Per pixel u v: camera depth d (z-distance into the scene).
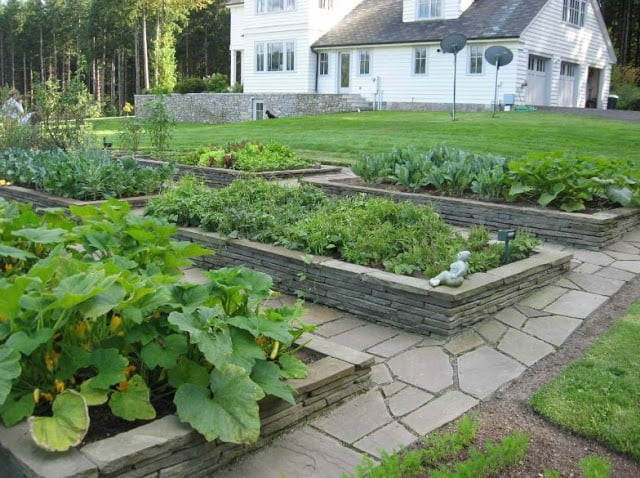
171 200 7.07
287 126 19.69
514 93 22.22
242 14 31.20
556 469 3.02
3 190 10.10
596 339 4.50
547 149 12.90
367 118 20.55
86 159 9.69
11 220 4.62
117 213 4.67
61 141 13.28
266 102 26.55
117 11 41.31
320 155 14.08
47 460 2.50
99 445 2.63
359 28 26.97
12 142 12.97
